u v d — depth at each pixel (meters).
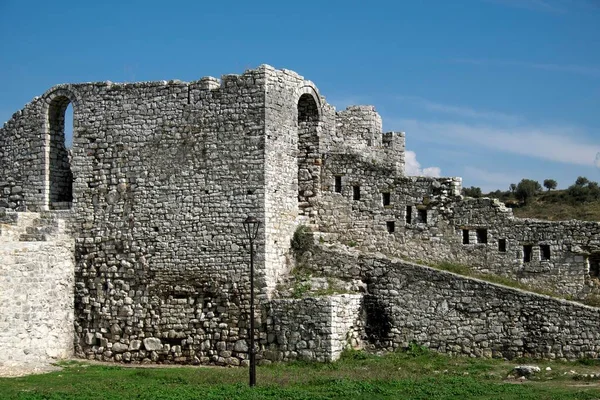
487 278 42.06
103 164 43.97
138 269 42.91
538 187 87.88
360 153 47.47
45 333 41.38
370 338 41.22
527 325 38.53
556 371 35.12
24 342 39.97
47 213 44.47
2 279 38.91
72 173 45.34
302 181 45.78
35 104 45.72
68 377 35.84
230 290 41.34
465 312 39.66
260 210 41.28
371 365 37.56
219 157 42.19
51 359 41.62
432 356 39.53
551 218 71.56
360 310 41.03
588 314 37.56
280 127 42.75
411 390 30.70
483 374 35.03
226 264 41.53
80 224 44.00
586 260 40.56
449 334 39.84
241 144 41.94
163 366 41.12
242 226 41.47
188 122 42.81
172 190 42.75
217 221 41.91
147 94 43.56
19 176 45.94
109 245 43.47
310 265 42.88
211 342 41.41
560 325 37.97
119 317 42.94
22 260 40.19
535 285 41.28
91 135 44.25
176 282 42.28
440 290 40.22
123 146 43.69
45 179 45.31
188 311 41.94
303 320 39.25
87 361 42.25
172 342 42.16
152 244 42.81
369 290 41.59
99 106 44.22
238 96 42.19
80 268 43.78
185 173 42.62
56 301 42.31
